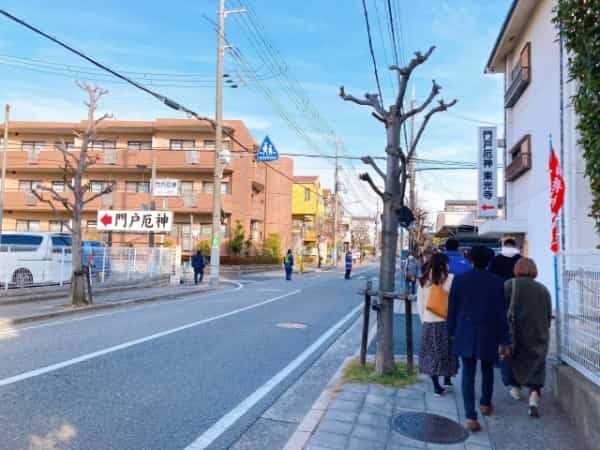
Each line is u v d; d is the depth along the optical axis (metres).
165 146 34.94
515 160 14.92
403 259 24.23
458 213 24.55
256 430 4.81
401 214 6.43
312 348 8.63
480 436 4.50
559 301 5.91
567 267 5.77
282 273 36.91
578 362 5.24
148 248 20.92
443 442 4.33
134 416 4.97
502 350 4.83
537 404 5.12
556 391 5.50
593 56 4.48
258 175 39.59
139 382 6.14
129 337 9.05
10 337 8.96
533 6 13.36
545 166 12.27
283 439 4.60
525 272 5.47
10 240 16.61
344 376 6.40
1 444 4.14
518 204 15.63
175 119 34.72
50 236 17.12
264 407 5.46
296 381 6.57
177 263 23.16
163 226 23.02
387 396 5.52
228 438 4.55
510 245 6.63
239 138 35.03
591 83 4.45
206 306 14.34
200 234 35.25
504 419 5.01
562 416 5.12
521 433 4.65
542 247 12.58
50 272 15.07
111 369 6.69
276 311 13.41
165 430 4.65
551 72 11.76
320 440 4.29
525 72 13.85
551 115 11.73
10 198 34.81
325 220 63.12
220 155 22.73
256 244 40.31
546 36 12.27
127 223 23.20
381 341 6.38
